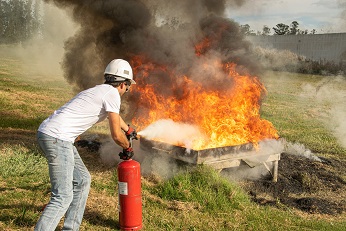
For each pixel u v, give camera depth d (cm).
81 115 389
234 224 490
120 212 455
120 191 451
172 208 531
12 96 1527
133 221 452
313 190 654
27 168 659
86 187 421
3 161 671
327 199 618
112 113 393
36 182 606
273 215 530
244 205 555
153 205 536
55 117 389
